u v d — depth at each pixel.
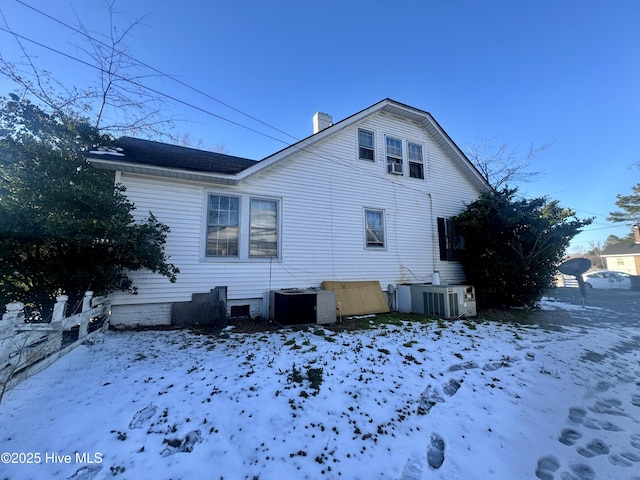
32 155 5.34
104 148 6.53
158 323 6.55
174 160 7.05
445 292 8.12
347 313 8.12
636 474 2.45
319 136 8.81
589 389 4.11
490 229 10.26
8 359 2.94
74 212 4.91
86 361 3.99
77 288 5.18
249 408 2.97
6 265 4.61
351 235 9.26
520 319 8.32
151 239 6.31
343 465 2.34
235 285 7.40
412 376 4.06
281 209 8.20
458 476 2.35
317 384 3.56
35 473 2.03
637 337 6.77
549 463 2.58
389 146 10.54
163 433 2.54
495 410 3.43
